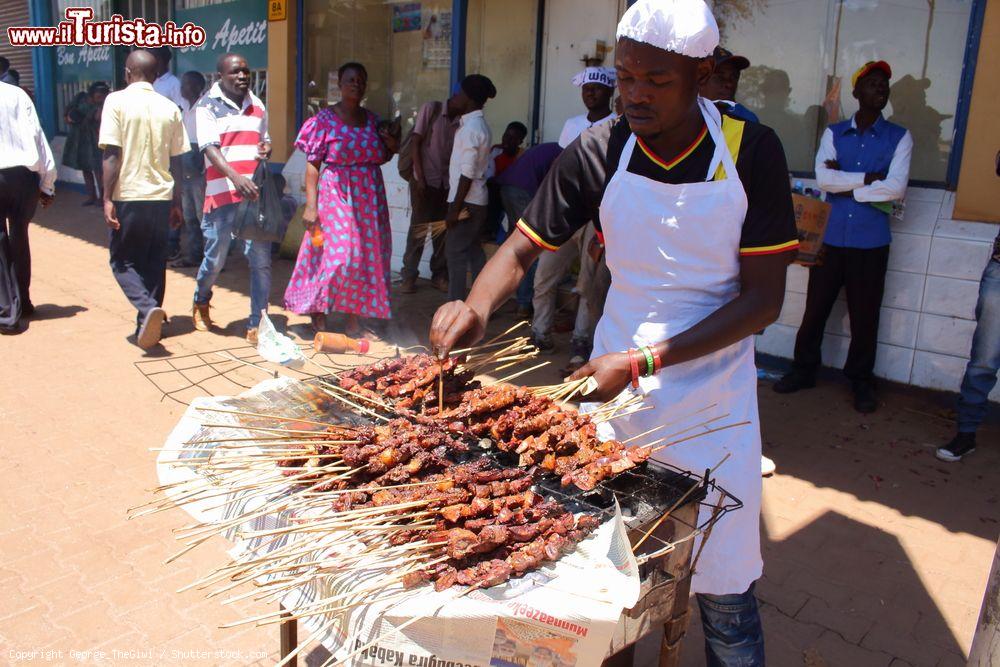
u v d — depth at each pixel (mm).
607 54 7797
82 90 15367
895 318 6031
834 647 3293
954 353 5793
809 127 6516
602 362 2271
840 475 4793
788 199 2305
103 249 10641
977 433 5387
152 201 6328
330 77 10375
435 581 1878
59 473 4434
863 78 5512
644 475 2334
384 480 2203
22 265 7312
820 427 5457
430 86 9336
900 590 3689
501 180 6848
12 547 3730
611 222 2455
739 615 2447
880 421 5555
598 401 2453
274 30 10492
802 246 5336
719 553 2396
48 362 6203
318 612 1723
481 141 6832
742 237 2320
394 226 9672
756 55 6699
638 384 2289
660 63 2090
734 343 2322
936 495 4578
